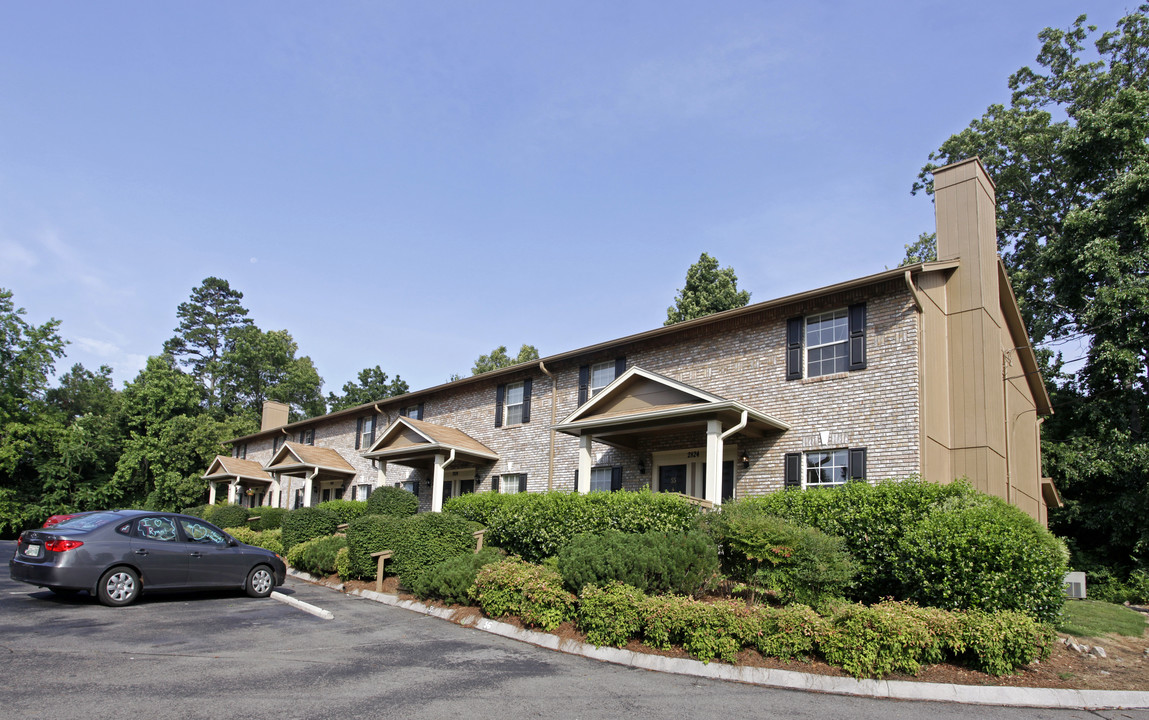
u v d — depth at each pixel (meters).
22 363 36.09
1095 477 21.00
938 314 14.19
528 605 9.73
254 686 6.47
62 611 9.77
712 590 9.99
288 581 15.41
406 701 6.23
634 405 15.95
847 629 7.64
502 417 23.02
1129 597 18.09
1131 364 19.95
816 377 14.77
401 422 22.89
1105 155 22.22
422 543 12.85
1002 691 7.04
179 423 41.16
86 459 38.50
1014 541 8.67
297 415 61.19
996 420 13.93
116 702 5.80
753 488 15.29
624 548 9.52
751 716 6.21
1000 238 27.38
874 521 10.45
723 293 35.47
